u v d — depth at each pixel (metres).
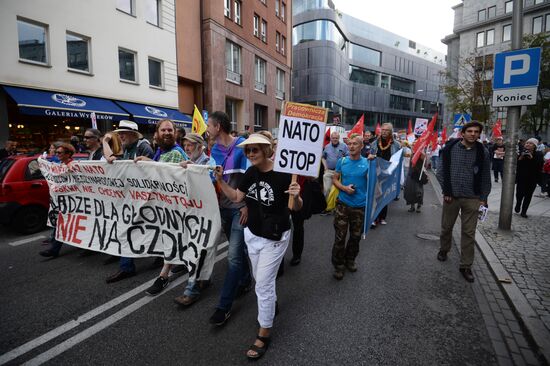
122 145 4.53
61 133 12.56
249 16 22.52
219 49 19.31
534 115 28.45
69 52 12.25
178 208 3.58
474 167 4.31
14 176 5.98
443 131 17.41
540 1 38.59
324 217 7.66
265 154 2.74
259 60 24.78
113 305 3.46
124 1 14.19
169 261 3.64
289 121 2.75
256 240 2.76
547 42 25.55
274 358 2.65
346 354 2.71
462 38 46.97
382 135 7.50
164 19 16.06
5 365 2.54
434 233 6.41
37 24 11.23
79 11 12.32
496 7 43.22
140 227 3.86
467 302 3.62
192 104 19.09
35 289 3.82
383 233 6.38
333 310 3.41
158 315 3.27
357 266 4.64
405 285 4.03
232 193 2.90
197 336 2.93
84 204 4.29
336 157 8.01
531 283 3.94
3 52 10.24
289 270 4.48
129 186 3.86
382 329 3.08
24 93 10.52
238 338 2.92
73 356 2.65
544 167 10.69
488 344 2.88
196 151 3.92
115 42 13.71
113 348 2.75
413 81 64.75
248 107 22.86
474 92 26.62
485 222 6.95
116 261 4.71
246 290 3.80
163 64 16.16
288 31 29.17
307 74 43.12
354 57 53.28
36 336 2.91
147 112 14.58
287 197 2.75
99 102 12.85
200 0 18.53
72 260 4.75
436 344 2.86
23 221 6.05
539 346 2.73
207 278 3.42
